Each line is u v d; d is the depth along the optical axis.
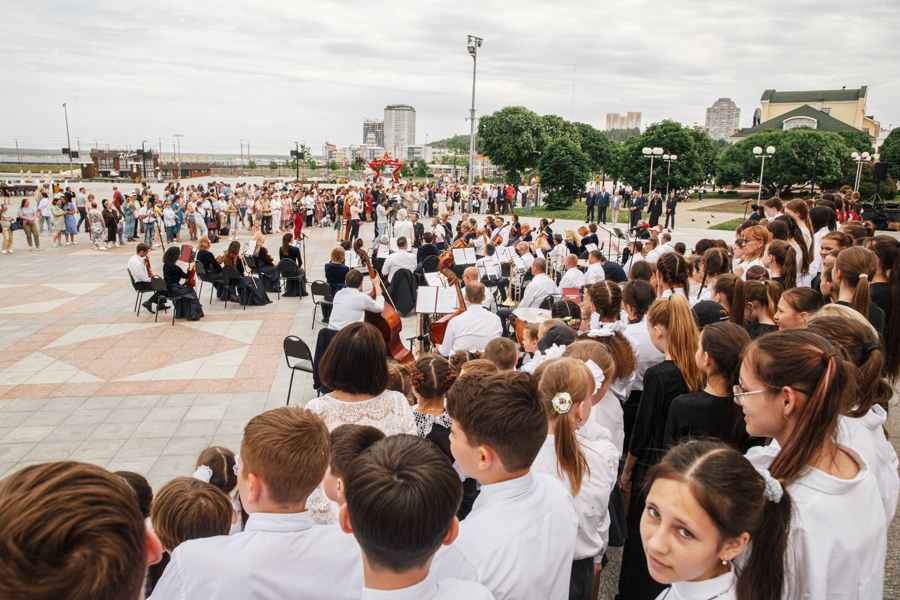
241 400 6.91
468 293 5.52
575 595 2.35
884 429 2.20
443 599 1.48
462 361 4.41
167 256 10.02
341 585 1.79
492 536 1.79
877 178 21.50
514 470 1.85
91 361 8.17
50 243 19.52
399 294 10.66
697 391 2.98
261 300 11.42
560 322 3.84
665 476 1.55
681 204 45.69
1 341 8.99
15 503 0.86
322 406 3.04
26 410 6.55
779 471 1.75
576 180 35.44
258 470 1.79
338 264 9.80
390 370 4.09
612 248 19.11
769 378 1.83
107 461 5.47
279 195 24.31
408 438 1.57
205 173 82.94
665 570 1.54
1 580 0.81
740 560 1.63
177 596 1.68
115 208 20.42
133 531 0.94
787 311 3.20
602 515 2.41
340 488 2.20
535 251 11.07
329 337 6.00
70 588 0.83
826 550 1.61
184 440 5.91
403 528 1.36
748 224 7.88
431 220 29.22
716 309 3.77
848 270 3.51
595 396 2.89
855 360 2.16
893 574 3.05
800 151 47.53
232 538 1.76
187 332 9.59
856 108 96.56
